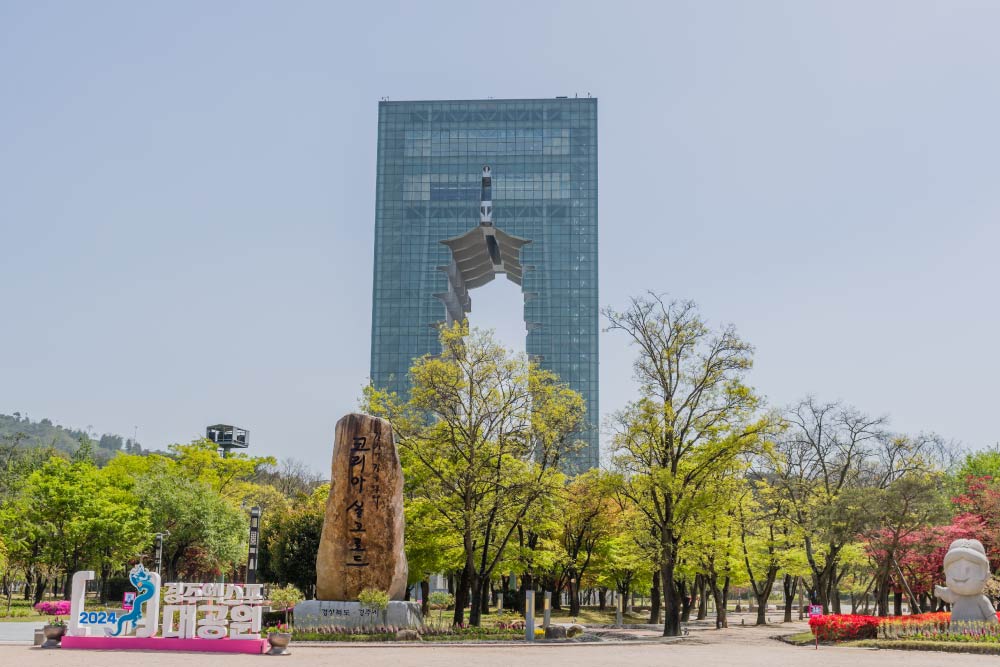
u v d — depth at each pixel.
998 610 53.62
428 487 46.06
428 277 183.38
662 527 45.78
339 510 37.94
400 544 38.03
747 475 66.25
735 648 35.94
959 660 28.67
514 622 44.50
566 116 192.50
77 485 61.19
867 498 48.91
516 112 192.75
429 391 45.19
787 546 66.31
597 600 120.56
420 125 192.12
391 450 38.44
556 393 48.44
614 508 67.56
